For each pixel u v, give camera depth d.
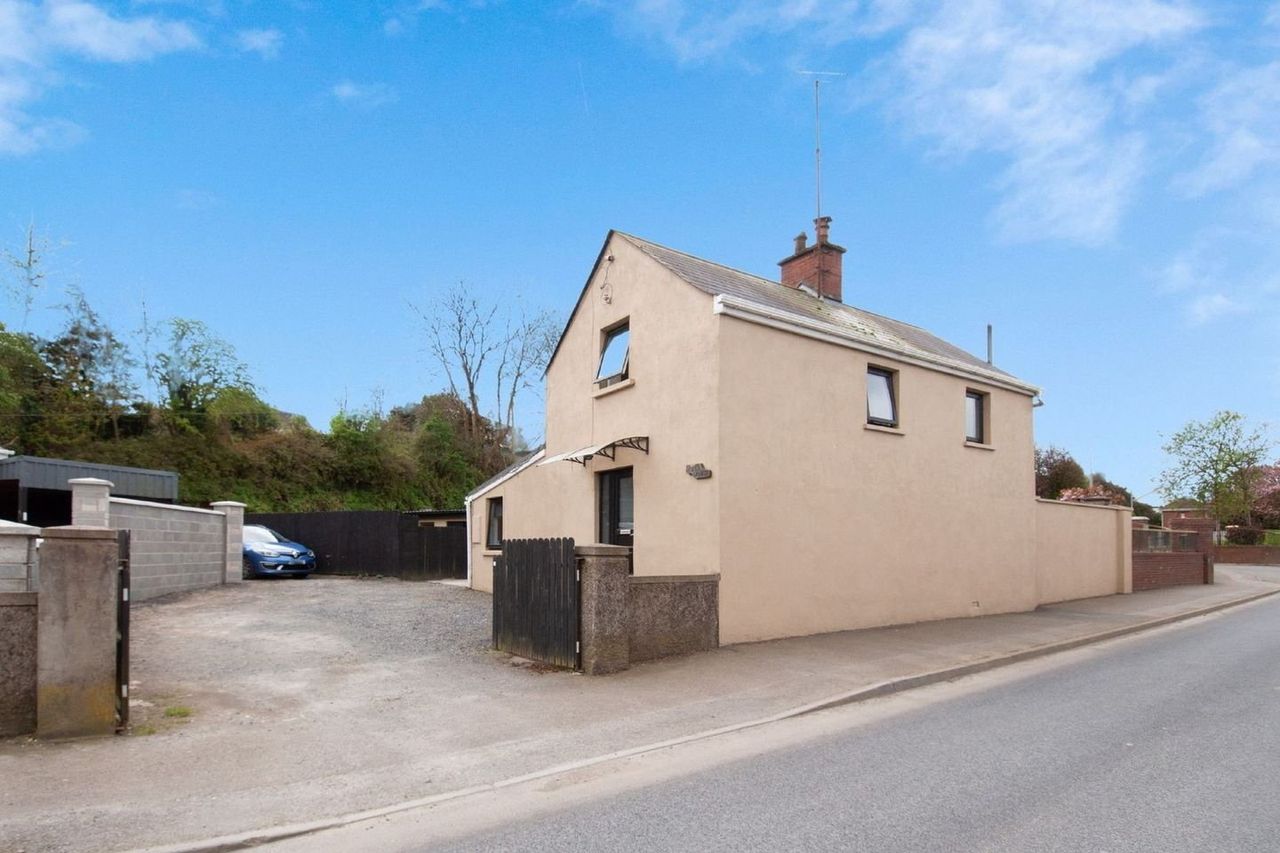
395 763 5.98
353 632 11.21
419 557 21.20
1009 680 9.23
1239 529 37.78
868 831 4.59
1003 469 15.58
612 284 13.46
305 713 7.22
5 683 6.33
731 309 11.05
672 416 11.66
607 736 6.68
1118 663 10.28
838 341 12.43
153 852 4.39
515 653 9.84
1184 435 39.66
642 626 9.63
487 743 6.47
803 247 17.27
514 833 4.69
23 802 5.08
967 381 14.92
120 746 6.21
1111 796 5.12
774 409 11.52
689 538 11.12
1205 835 4.48
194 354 26.19
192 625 11.62
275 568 19.73
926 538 13.68
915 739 6.61
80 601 6.40
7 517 18.52
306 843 4.62
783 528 11.42
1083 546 18.78
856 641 11.15
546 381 15.34
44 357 23.88
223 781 5.54
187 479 24.61
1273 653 10.95
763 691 8.22
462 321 37.50
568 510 14.23
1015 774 5.60
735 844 4.43
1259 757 5.95
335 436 29.48
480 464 35.53
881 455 13.04
